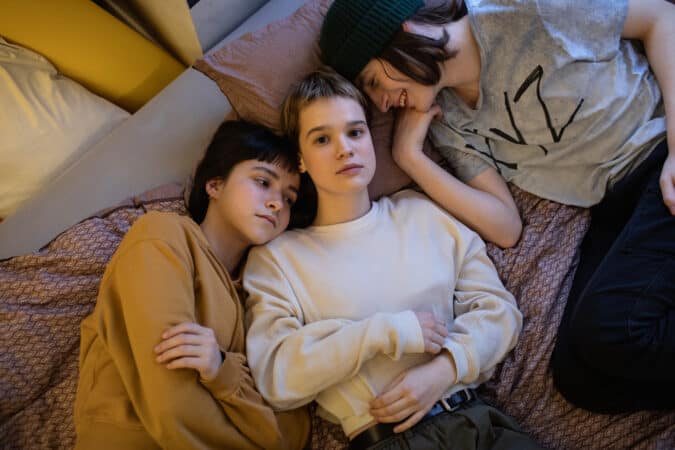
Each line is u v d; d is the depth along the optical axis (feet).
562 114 3.54
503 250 3.79
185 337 2.71
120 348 2.84
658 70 3.55
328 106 3.32
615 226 3.71
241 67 3.73
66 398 3.36
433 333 3.09
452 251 3.52
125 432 2.82
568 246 3.70
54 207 3.91
